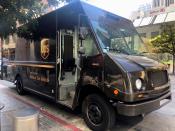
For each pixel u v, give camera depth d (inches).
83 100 194.9
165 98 187.2
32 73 279.1
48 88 242.2
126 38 213.0
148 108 162.9
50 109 246.7
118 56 170.6
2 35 179.9
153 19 1098.7
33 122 124.3
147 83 164.1
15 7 156.4
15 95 325.7
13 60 339.3
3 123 194.5
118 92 155.9
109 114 169.0
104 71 166.4
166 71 198.1
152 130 186.5
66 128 189.2
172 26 852.6
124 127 192.9
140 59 184.5
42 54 251.3
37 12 184.9
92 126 182.1
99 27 190.2
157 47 847.1
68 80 230.4
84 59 186.1
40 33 252.5
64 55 226.4
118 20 218.1
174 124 202.2
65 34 225.0
